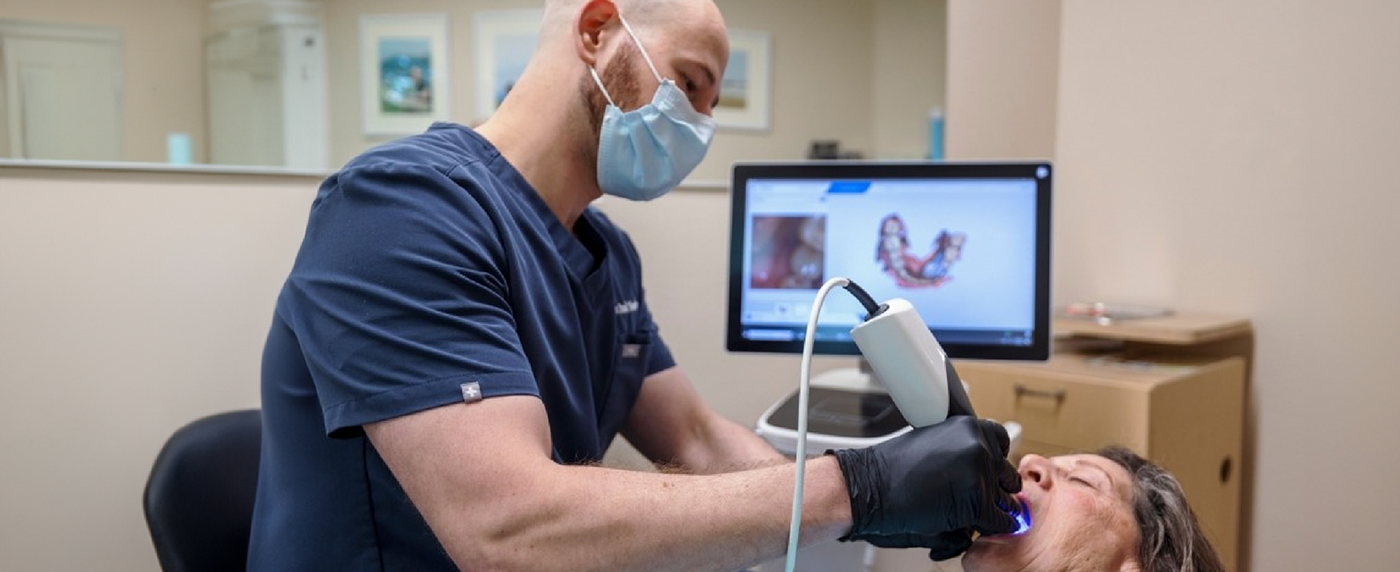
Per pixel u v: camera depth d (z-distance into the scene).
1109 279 1.94
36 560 1.34
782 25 2.05
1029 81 2.03
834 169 1.41
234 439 1.16
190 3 1.59
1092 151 1.95
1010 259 1.37
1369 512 1.61
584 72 1.00
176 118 1.59
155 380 1.38
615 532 0.71
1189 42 1.78
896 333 0.79
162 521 1.05
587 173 1.06
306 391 0.91
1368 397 1.59
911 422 0.83
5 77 1.43
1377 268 1.57
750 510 0.73
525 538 0.71
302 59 1.73
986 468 0.76
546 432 0.79
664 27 0.99
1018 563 0.97
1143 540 0.99
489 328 0.79
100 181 1.33
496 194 0.94
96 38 1.50
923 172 1.39
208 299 1.41
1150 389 1.40
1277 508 1.72
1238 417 1.68
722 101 2.03
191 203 1.38
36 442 1.33
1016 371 1.55
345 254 0.81
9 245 1.29
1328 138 1.61
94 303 1.34
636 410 1.27
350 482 0.90
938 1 2.04
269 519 0.96
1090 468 1.04
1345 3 1.58
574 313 1.05
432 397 0.75
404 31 1.84
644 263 1.69
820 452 1.20
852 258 1.40
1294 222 1.66
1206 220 1.78
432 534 0.89
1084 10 1.94
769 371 1.76
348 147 1.83
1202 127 1.77
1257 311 1.72
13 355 1.30
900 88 2.09
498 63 1.87
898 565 1.18
